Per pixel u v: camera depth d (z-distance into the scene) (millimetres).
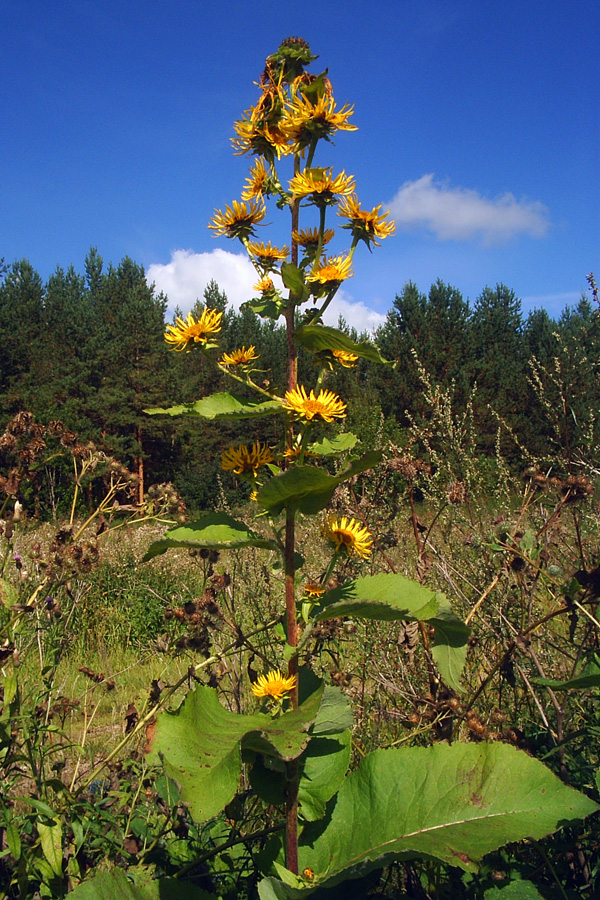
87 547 2596
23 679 2336
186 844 2123
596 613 2162
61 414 27375
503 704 2557
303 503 1625
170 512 2945
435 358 26156
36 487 2850
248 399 1720
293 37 1776
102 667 4488
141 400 29672
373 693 2684
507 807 1593
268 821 2109
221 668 2600
